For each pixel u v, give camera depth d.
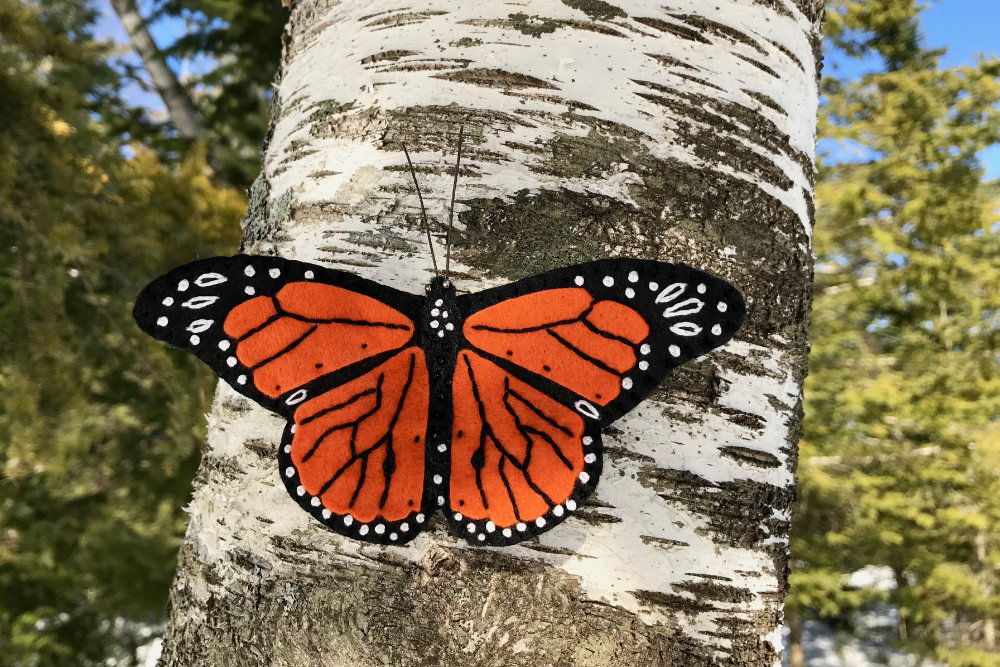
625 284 0.32
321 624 0.32
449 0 0.35
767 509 0.34
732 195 0.34
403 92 0.34
